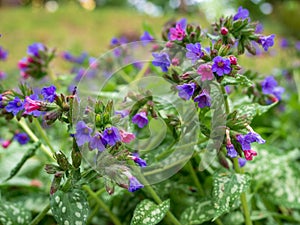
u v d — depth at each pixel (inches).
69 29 96.3
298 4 88.9
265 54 37.5
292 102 26.9
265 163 16.6
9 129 17.2
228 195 13.2
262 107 14.5
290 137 24.6
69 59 27.1
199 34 13.9
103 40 80.6
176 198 16.3
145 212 12.9
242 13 13.7
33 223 14.1
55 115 11.7
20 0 141.6
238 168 14.1
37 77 19.2
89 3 146.2
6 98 13.4
